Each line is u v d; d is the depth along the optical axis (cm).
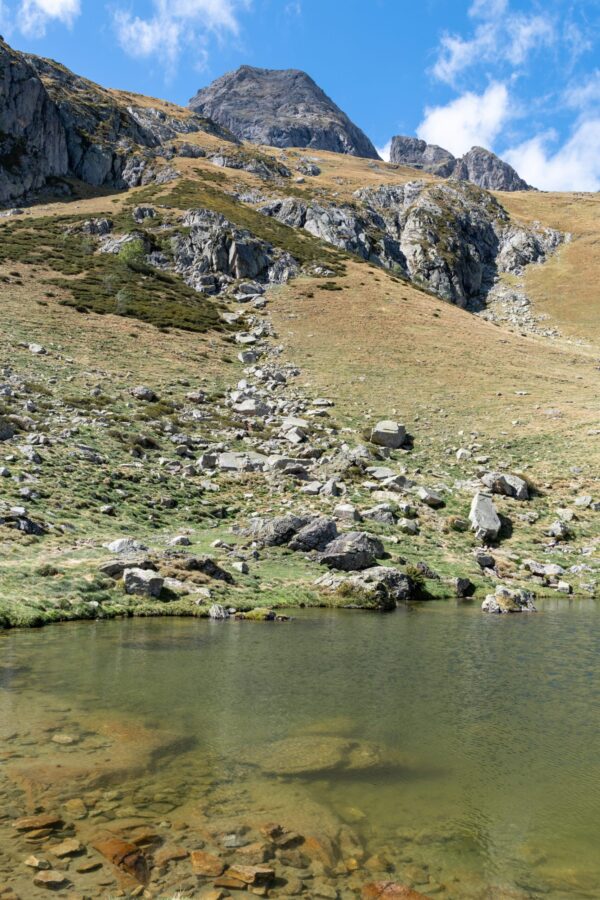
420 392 6662
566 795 898
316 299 9388
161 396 5622
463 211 16038
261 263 10094
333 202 14600
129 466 3972
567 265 14750
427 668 1617
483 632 2153
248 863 680
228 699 1277
